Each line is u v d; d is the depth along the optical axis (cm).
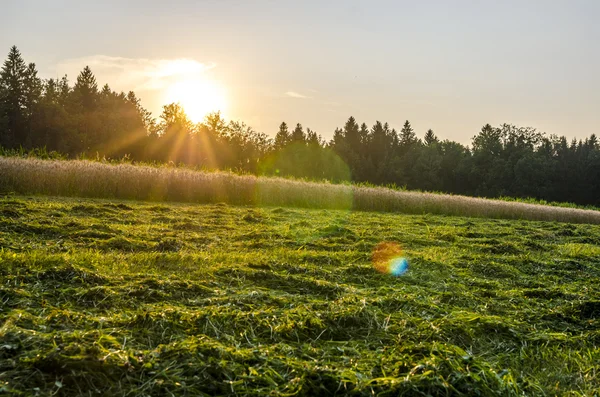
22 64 5244
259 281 462
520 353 335
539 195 5988
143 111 6438
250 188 1530
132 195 1346
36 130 5103
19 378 236
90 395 233
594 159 6219
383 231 982
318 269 527
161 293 387
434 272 577
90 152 5162
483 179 6650
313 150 7038
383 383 260
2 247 516
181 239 701
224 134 6116
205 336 303
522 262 684
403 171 6931
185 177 1439
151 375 252
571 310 432
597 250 877
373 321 363
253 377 256
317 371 266
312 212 1366
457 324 363
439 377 266
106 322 315
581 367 318
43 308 335
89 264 484
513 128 7144
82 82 5956
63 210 898
